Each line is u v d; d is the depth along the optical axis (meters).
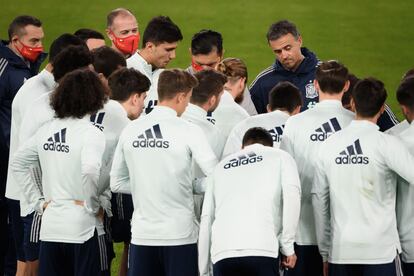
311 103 31.69
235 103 28.56
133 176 24.45
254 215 22.97
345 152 23.72
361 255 23.67
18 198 28.95
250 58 63.06
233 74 29.36
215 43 30.47
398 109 53.28
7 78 30.59
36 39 31.05
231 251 22.81
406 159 23.28
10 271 31.48
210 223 23.66
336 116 25.06
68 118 24.58
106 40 63.50
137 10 72.31
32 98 27.97
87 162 23.97
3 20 67.75
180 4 74.56
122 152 24.70
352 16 71.56
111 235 29.06
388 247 23.66
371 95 23.70
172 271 24.27
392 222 23.80
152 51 30.06
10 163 27.41
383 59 62.66
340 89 25.19
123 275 30.06
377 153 23.47
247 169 23.47
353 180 23.69
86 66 26.31
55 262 24.86
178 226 24.19
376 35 67.31
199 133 24.25
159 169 24.09
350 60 62.53
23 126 26.56
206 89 26.14
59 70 26.17
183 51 64.06
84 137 24.31
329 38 66.88
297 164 25.39
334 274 24.19
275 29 31.14
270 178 23.25
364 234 23.59
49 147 24.62
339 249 23.91
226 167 23.73
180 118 24.48
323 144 24.16
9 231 31.25
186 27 69.06
